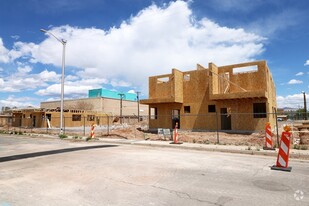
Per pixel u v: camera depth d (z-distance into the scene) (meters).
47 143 15.96
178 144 14.00
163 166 7.81
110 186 5.55
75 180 6.10
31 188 5.45
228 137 18.69
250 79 22.97
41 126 41.03
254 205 4.38
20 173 6.94
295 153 10.20
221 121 24.33
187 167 7.68
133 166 7.79
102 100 70.19
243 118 22.83
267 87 22.33
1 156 10.20
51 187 5.51
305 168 7.71
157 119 28.45
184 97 26.88
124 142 15.78
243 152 11.23
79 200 4.64
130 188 5.40
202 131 24.91
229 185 5.65
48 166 7.90
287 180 6.13
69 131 30.06
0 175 6.71
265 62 22.22
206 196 4.87
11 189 5.38
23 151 11.76
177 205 4.38
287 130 7.81
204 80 25.72
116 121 62.88
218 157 9.78
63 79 22.17
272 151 10.79
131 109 80.38
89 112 51.06
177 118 28.06
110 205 4.37
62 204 4.43
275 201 4.59
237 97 21.69
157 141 16.08
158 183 5.80
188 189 5.32
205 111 25.33
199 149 12.50
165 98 26.20
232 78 24.00
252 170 7.30
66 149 12.39
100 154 10.51
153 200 4.63
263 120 21.89
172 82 26.44
